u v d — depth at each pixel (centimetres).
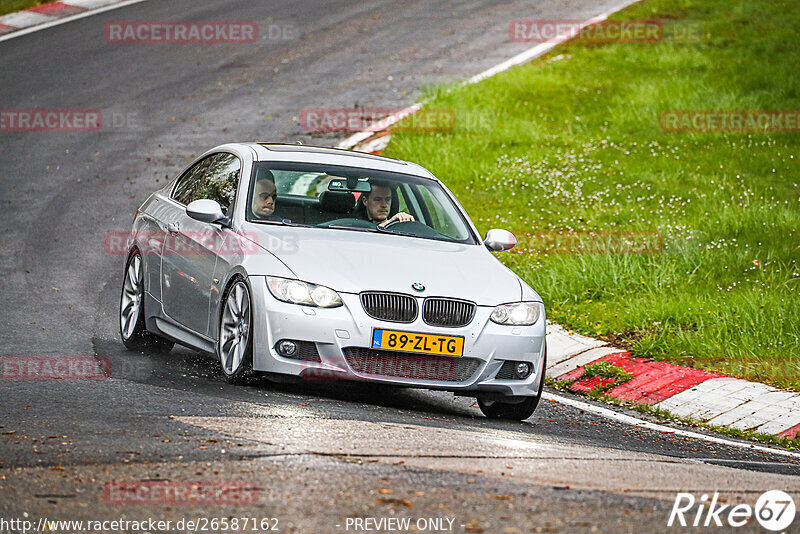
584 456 1870
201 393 2239
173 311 2755
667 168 5722
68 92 7175
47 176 5459
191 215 2577
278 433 1800
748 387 3014
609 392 3028
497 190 5381
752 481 1788
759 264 4125
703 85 7481
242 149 2894
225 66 8056
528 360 2414
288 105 6994
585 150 6075
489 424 2333
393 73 7944
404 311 2320
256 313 2327
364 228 2647
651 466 1833
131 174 5531
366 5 10569
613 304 3834
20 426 1814
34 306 3434
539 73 7800
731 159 5891
